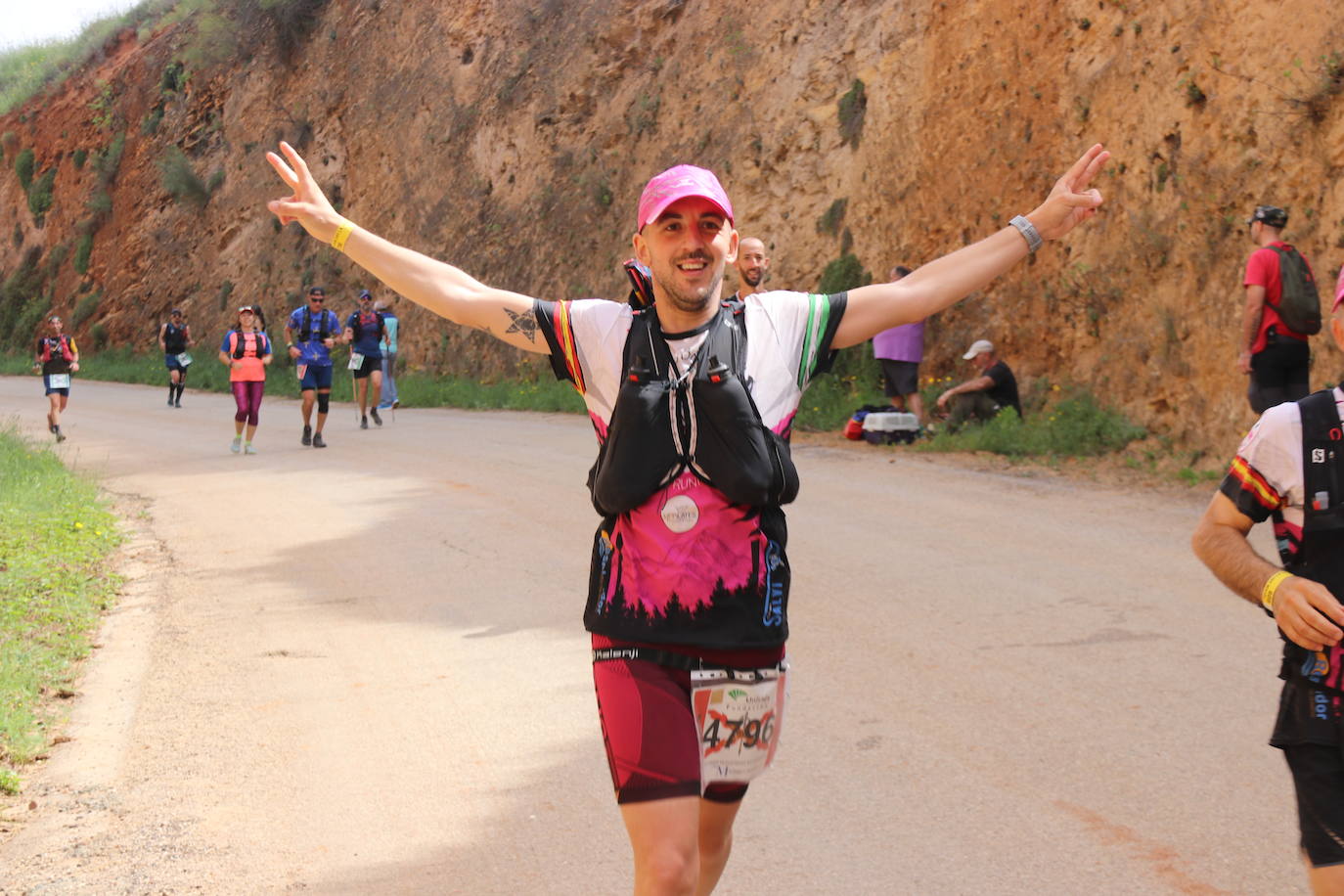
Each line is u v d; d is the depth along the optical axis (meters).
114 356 38.75
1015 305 15.38
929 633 6.55
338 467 14.41
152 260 39.53
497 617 7.34
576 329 3.14
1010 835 4.17
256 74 37.59
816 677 5.94
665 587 2.97
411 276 3.26
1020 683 5.68
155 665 6.71
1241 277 11.84
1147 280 13.30
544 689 6.01
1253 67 12.03
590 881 4.04
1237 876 3.80
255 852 4.38
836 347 3.14
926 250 17.50
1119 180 13.98
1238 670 5.71
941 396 14.64
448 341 28.17
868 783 4.68
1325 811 2.73
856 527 9.41
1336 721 2.74
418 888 4.06
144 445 17.97
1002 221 16.19
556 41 27.92
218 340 35.97
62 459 16.19
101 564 9.36
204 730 5.66
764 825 4.38
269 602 8.02
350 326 19.23
